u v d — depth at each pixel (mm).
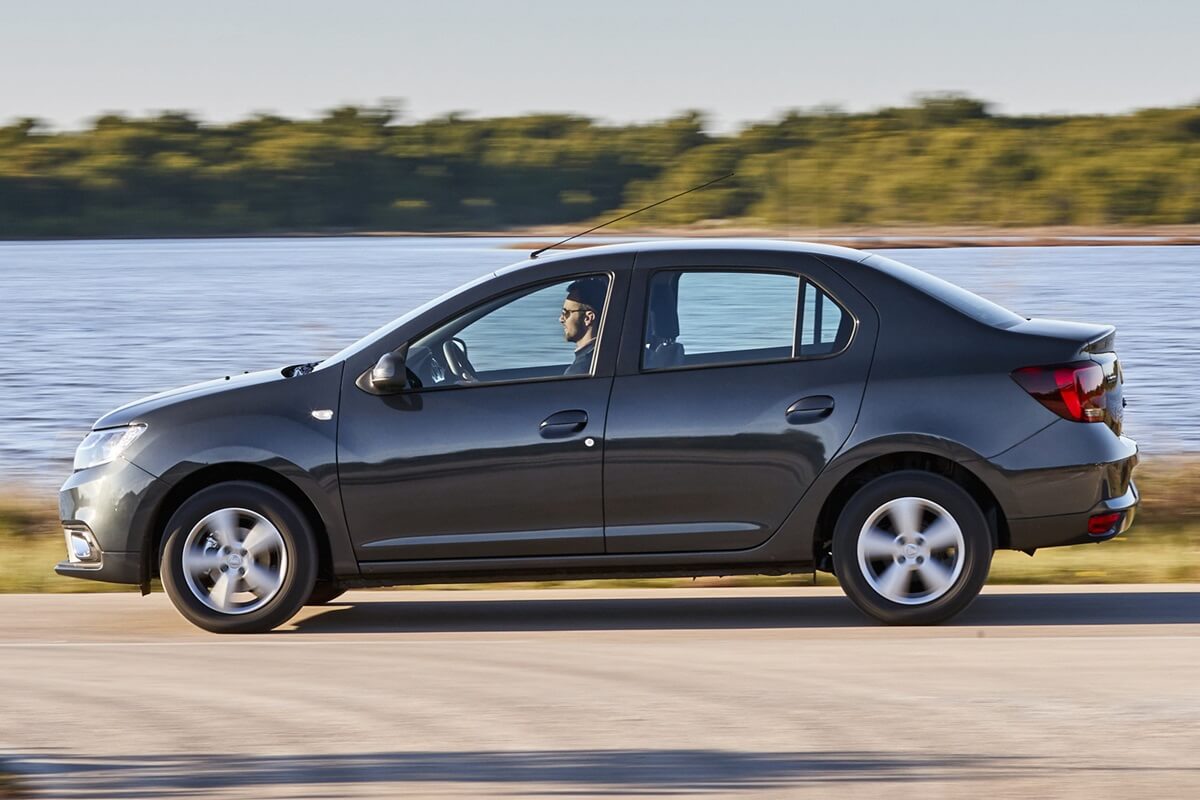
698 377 20344
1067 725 14617
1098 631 20156
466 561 20625
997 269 124375
